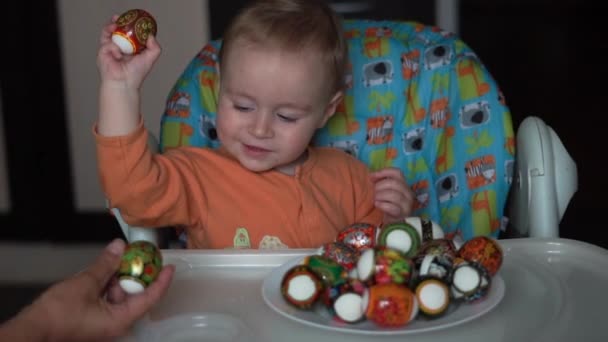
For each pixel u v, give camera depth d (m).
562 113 4.22
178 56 2.46
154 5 2.43
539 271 0.93
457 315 0.80
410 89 1.43
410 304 0.76
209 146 1.39
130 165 1.02
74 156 2.57
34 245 2.63
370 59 1.44
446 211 1.36
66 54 2.48
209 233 1.21
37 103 2.51
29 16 2.43
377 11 2.57
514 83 4.80
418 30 1.49
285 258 0.98
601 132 3.88
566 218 2.95
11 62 2.46
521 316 0.82
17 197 2.58
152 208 1.09
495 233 1.33
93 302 0.75
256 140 1.19
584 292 0.88
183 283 0.93
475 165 1.35
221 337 0.80
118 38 0.99
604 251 0.97
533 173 1.17
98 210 2.60
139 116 1.03
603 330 0.78
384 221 1.30
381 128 1.42
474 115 1.38
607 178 3.32
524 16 6.32
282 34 1.17
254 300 0.88
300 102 1.18
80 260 2.63
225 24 2.43
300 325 0.82
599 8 6.25
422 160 1.40
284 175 1.26
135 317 0.76
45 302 0.72
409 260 0.83
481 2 6.37
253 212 1.22
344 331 0.78
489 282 0.82
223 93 1.21
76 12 2.44
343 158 1.37
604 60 5.12
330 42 1.23
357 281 0.80
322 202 1.27
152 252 0.80
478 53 5.46
